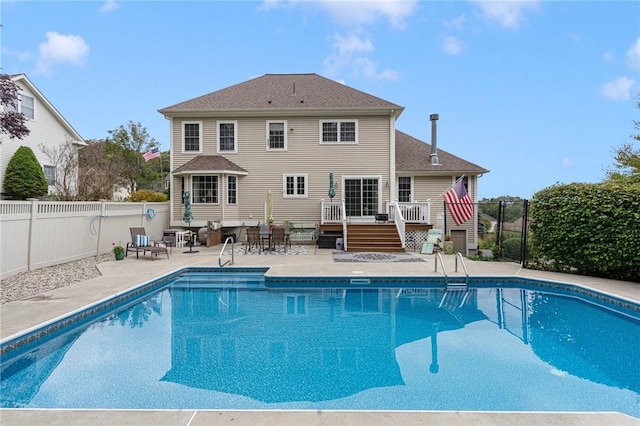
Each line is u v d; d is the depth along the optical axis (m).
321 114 19.11
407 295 9.27
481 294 9.38
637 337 6.30
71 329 6.40
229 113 19.02
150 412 3.41
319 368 5.04
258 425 3.20
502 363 5.20
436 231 16.38
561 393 4.31
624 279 9.66
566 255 10.49
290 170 19.23
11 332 5.42
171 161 19.27
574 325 6.95
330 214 18.66
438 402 4.10
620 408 3.96
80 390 4.37
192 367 5.04
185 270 11.23
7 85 12.01
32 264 10.30
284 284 10.06
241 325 6.91
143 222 16.98
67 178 21.53
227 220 18.56
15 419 3.29
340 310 7.94
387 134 19.12
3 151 18.61
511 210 13.27
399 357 5.42
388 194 19.09
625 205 9.29
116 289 8.20
